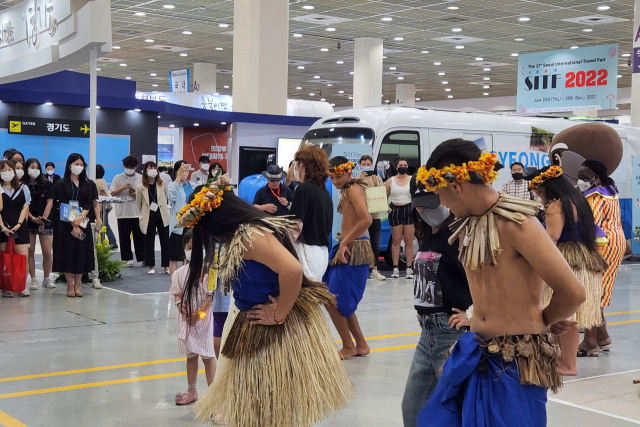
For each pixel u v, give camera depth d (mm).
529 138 13227
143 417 4508
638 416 4652
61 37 10891
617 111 37938
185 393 4832
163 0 19141
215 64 31328
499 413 2508
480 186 2527
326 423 4422
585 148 7496
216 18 21641
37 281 9484
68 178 8719
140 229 11953
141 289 9539
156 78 36750
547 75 22922
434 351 3303
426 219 3268
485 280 2580
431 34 23594
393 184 11047
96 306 8258
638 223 14758
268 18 17328
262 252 3113
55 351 6188
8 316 7613
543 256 2441
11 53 13523
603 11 19547
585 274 5410
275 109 17656
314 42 25531
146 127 17109
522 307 2535
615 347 6793
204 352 4703
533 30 22469
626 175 14656
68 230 8727
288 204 6934
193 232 3314
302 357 3205
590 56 21906
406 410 3412
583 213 5281
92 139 9758
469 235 2562
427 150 12086
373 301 9031
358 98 24703
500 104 41938
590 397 5082
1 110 15039
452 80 35156
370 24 22094
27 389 5086
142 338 6719
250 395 3182
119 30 23797
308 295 3307
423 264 3346
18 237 8750
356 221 5895
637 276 12273
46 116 15578
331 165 5836
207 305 4586
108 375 5473
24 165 9297
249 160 18312
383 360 6047
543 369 2525
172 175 17125
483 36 23734
